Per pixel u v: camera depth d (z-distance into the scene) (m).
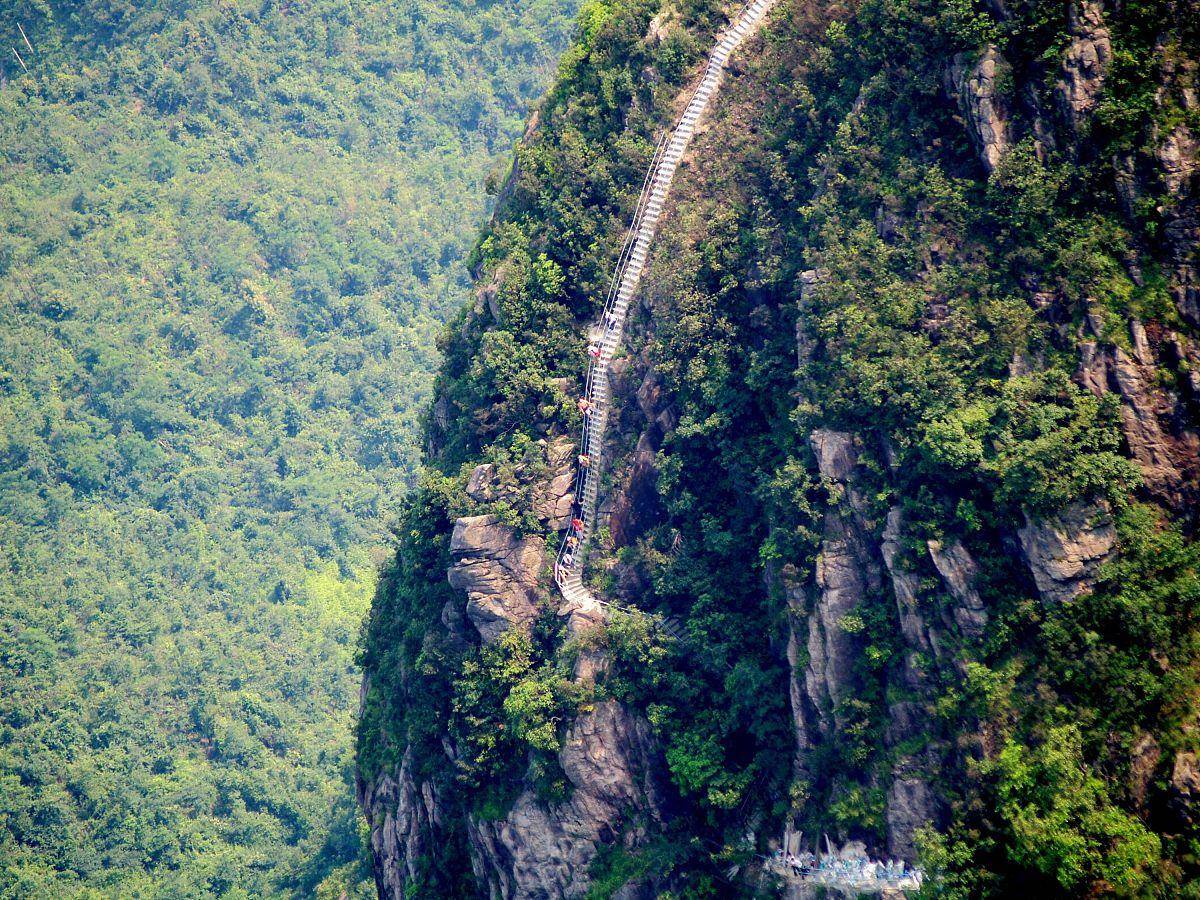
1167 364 143.88
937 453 150.12
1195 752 136.00
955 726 146.62
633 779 180.50
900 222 164.38
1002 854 141.50
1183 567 139.88
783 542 165.25
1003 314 151.75
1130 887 132.62
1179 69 146.75
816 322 166.25
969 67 158.88
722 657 173.62
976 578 148.00
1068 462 143.38
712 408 183.12
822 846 156.75
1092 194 150.25
